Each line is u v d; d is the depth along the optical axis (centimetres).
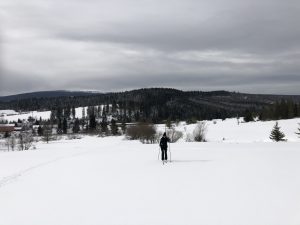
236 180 1897
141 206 1512
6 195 1841
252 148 3753
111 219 1365
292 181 1816
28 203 1655
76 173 2439
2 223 1379
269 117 13250
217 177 2006
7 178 2361
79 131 15350
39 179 2267
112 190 1831
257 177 1948
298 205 1400
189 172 2223
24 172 2605
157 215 1383
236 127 10194
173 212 1408
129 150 4200
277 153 3098
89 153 3966
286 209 1361
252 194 1594
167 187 1827
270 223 1230
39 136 13000
